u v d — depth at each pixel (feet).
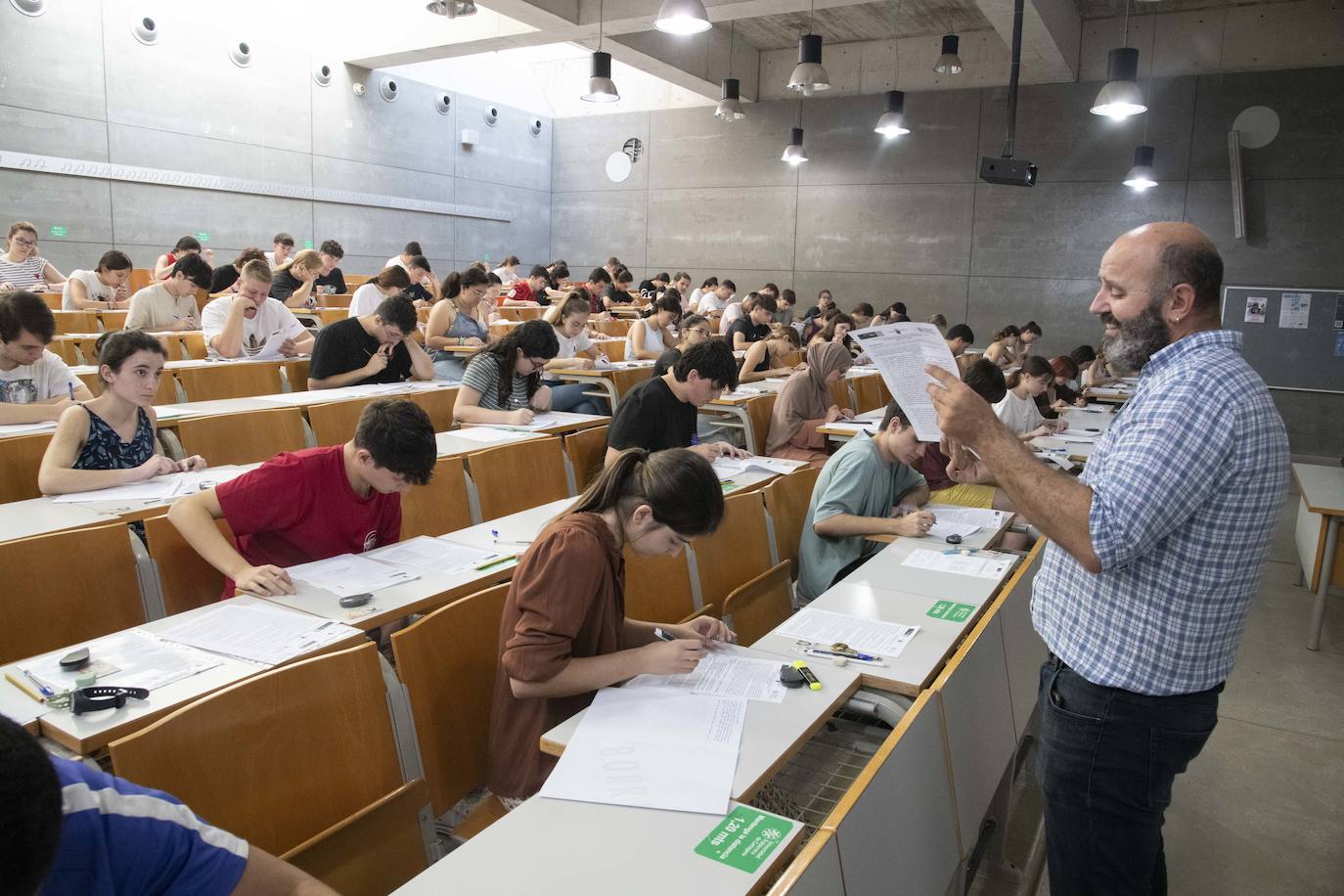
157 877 2.92
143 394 9.43
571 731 4.91
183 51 31.24
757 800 5.35
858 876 4.29
